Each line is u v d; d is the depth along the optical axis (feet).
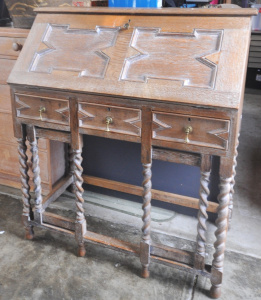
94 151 8.01
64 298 5.51
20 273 5.99
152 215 7.61
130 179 7.92
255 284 5.77
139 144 7.50
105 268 6.14
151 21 5.24
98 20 5.56
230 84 4.51
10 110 7.68
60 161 8.14
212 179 7.10
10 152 8.20
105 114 5.24
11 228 7.17
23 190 6.47
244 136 12.57
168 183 7.56
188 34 4.95
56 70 5.46
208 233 7.06
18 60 5.76
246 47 4.64
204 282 5.83
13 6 6.91
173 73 4.83
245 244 6.72
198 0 9.26
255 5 17.88
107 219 7.50
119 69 5.11
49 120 5.69
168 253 5.58
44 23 5.89
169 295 5.57
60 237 6.91
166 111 4.82
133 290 5.67
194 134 4.80
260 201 8.28
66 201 8.11
